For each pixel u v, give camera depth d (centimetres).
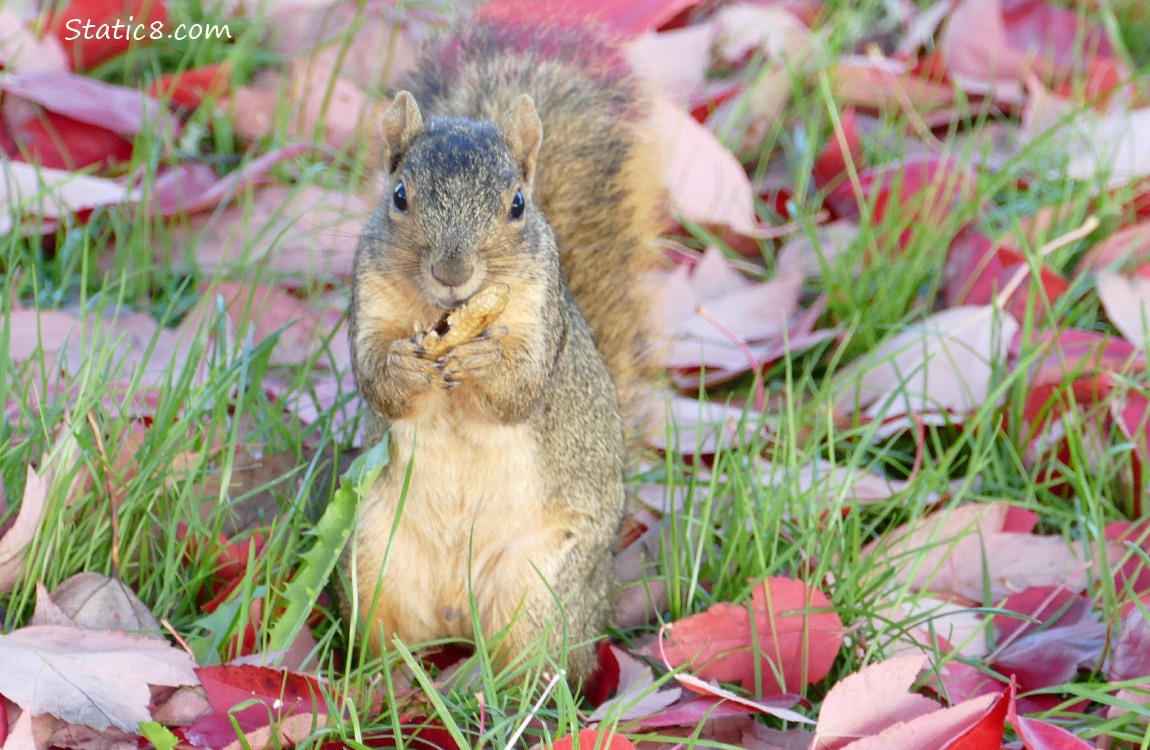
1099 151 1183
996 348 921
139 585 724
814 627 692
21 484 728
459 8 1342
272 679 624
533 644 675
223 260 966
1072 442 842
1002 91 1284
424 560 720
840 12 1364
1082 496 836
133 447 766
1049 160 1175
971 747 586
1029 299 920
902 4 1420
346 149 1126
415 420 696
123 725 591
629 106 954
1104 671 714
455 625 732
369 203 974
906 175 1128
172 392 789
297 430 816
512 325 684
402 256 676
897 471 920
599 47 977
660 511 840
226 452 776
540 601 714
